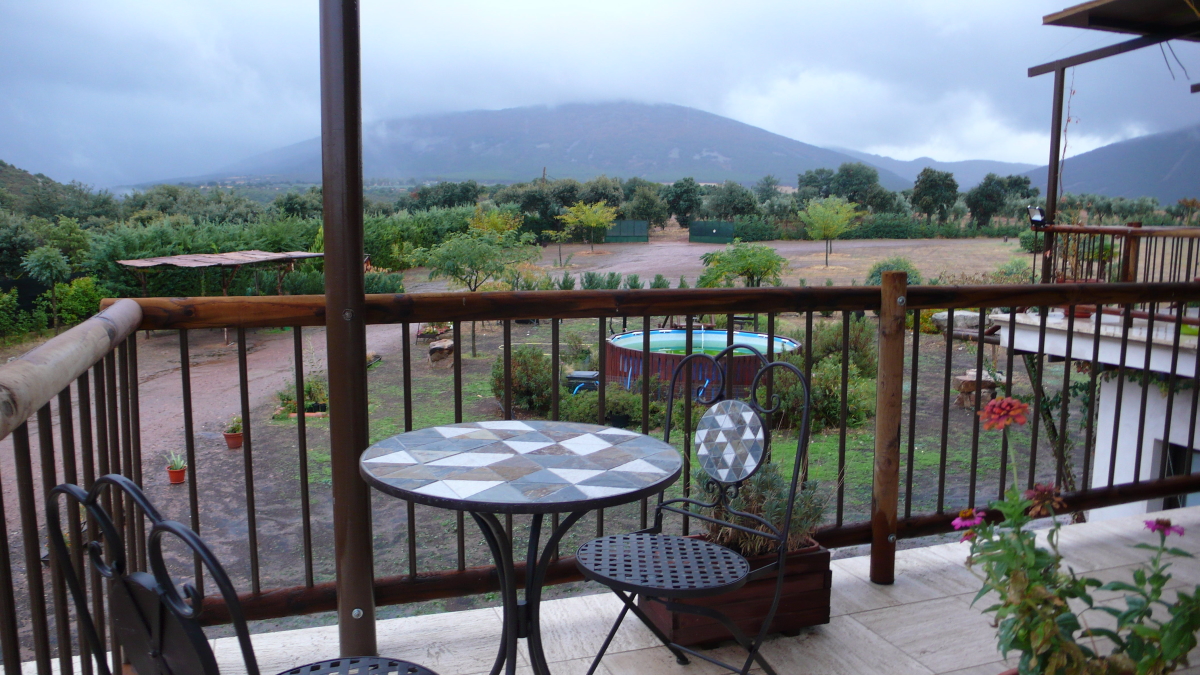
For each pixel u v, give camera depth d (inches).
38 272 783.1
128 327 63.6
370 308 74.8
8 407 33.0
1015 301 99.9
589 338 708.7
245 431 75.6
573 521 59.6
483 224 1390.3
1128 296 108.2
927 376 534.9
